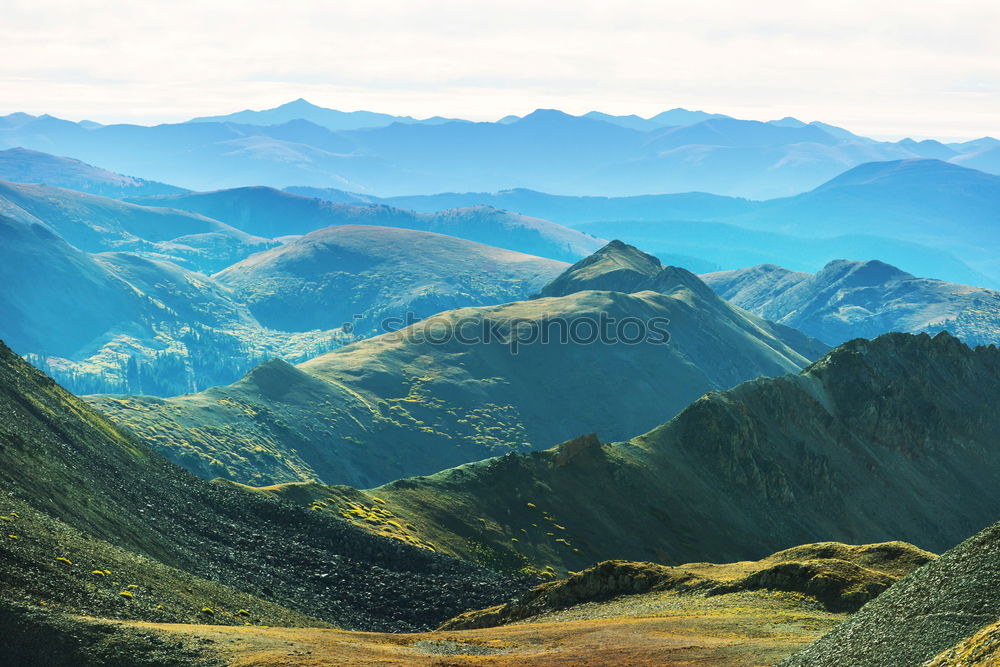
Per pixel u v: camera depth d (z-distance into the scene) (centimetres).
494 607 10081
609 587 9100
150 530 9188
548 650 6172
